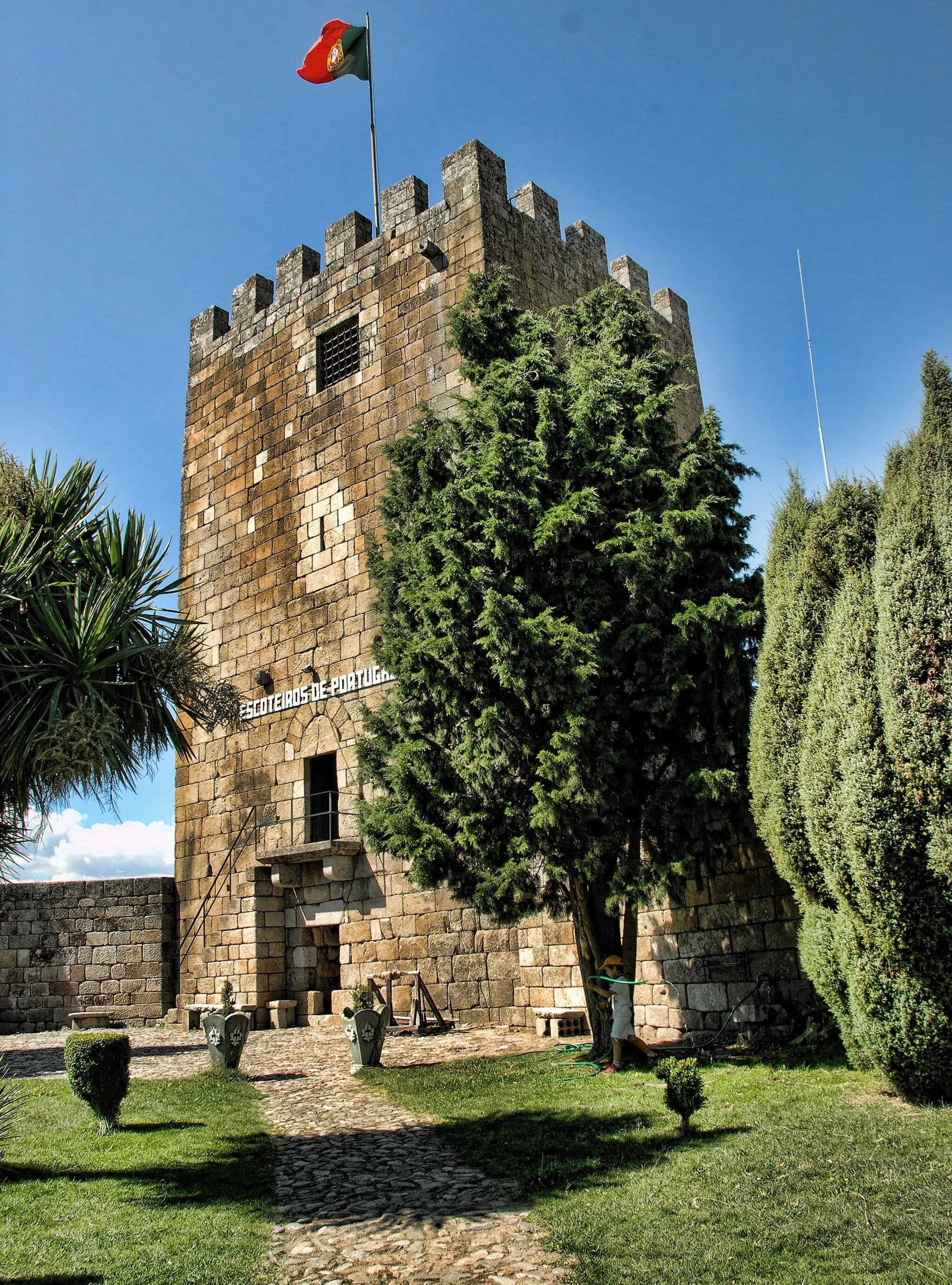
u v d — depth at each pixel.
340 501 21.92
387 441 21.20
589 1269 5.34
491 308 14.54
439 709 12.77
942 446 8.11
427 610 12.52
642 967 14.27
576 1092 9.98
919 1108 7.59
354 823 19.95
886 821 7.70
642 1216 6.00
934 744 7.58
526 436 13.30
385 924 18.78
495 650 11.76
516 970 16.55
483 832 11.98
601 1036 12.16
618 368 13.77
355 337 22.66
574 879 12.16
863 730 7.99
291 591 22.55
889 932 7.65
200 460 25.89
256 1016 20.33
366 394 21.89
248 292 25.70
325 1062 13.97
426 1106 10.05
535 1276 5.36
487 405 13.22
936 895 7.56
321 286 23.61
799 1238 5.40
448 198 21.05
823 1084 8.87
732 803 11.41
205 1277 5.54
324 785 21.73
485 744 11.73
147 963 23.09
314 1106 10.59
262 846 21.66
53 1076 13.67
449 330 20.34
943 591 7.76
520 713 12.24
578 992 15.28
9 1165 8.00
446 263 20.77
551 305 21.64
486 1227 6.20
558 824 11.41
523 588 12.27
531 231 21.72
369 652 20.50
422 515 13.48
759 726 9.86
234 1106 10.66
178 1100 11.04
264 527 23.61
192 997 22.34
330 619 21.52
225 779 23.00
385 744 13.62
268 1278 5.57
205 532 25.22
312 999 20.17
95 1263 5.78
